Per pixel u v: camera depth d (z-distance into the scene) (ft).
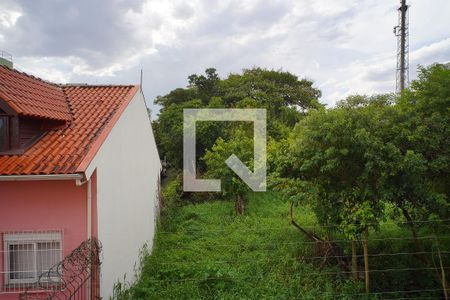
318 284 22.58
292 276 23.45
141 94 29.50
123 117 23.25
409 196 21.03
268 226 34.40
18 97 20.29
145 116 31.32
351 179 22.26
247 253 27.68
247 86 86.69
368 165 19.84
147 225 30.78
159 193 42.83
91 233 17.69
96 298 16.78
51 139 20.49
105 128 20.25
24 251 17.87
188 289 21.86
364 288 22.07
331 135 20.67
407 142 20.66
